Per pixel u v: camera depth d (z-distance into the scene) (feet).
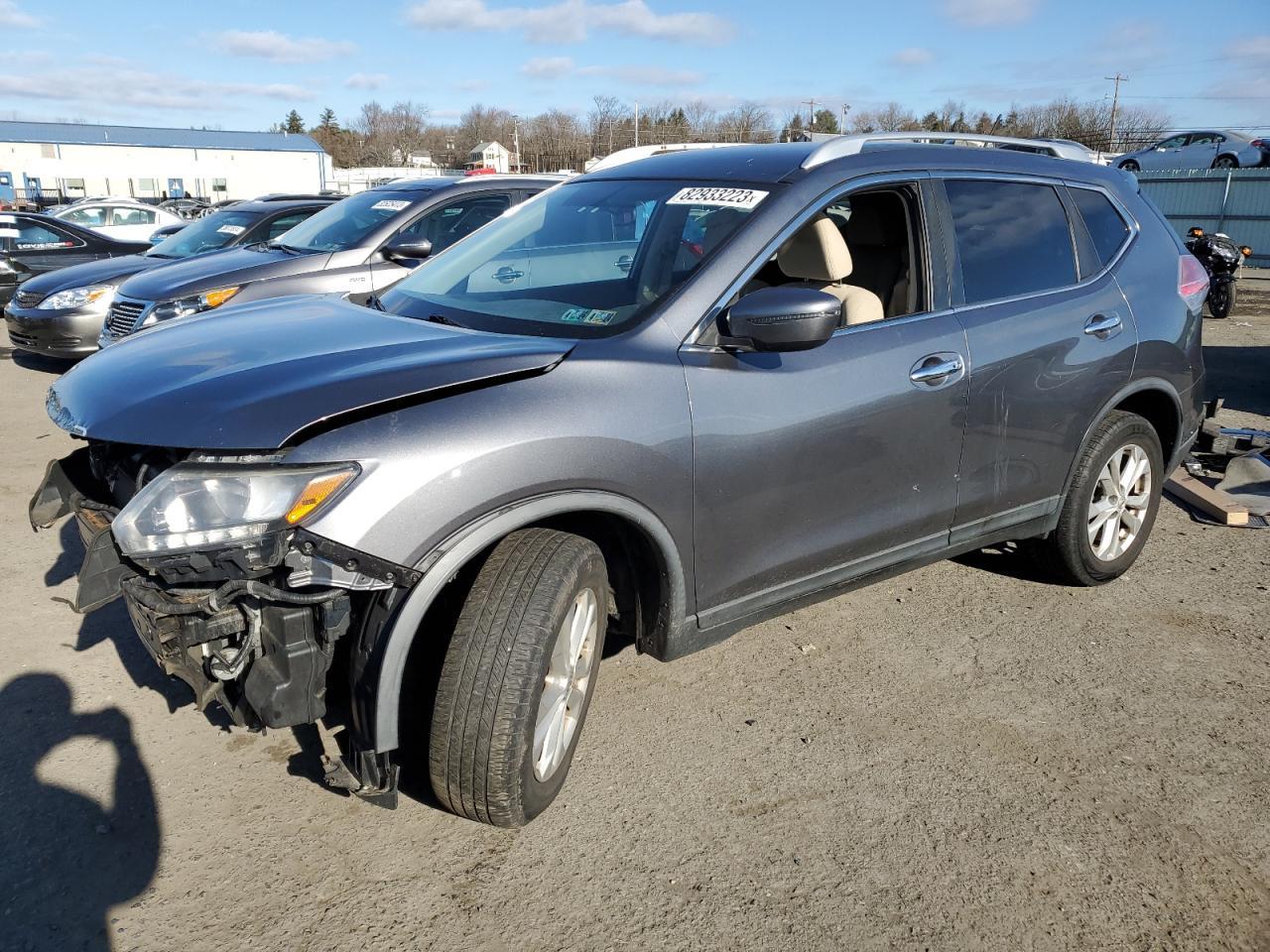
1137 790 9.45
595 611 8.78
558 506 7.98
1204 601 13.70
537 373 8.23
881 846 8.62
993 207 11.84
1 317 40.37
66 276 29.04
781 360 9.53
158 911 7.70
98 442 9.19
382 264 23.07
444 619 8.11
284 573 7.35
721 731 10.36
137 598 7.59
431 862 8.31
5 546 14.83
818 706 10.87
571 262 10.62
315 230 24.99
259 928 7.55
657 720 10.55
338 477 7.13
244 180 223.92
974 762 9.88
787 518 9.74
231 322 10.30
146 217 61.57
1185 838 8.79
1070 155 13.46
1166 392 13.52
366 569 7.14
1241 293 54.65
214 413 7.54
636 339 8.92
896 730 10.43
